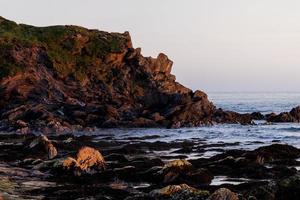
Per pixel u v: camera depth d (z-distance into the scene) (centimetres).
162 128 7419
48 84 8269
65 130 6694
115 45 9762
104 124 7381
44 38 9631
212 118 8319
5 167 3341
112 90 9094
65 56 9425
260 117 9538
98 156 3219
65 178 2903
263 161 3575
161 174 2844
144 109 8350
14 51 8531
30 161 3506
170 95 8712
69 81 8925
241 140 5578
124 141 5338
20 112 7188
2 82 7938
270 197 2030
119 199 2309
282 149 3866
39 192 2442
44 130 6531
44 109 7294
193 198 2072
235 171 3111
